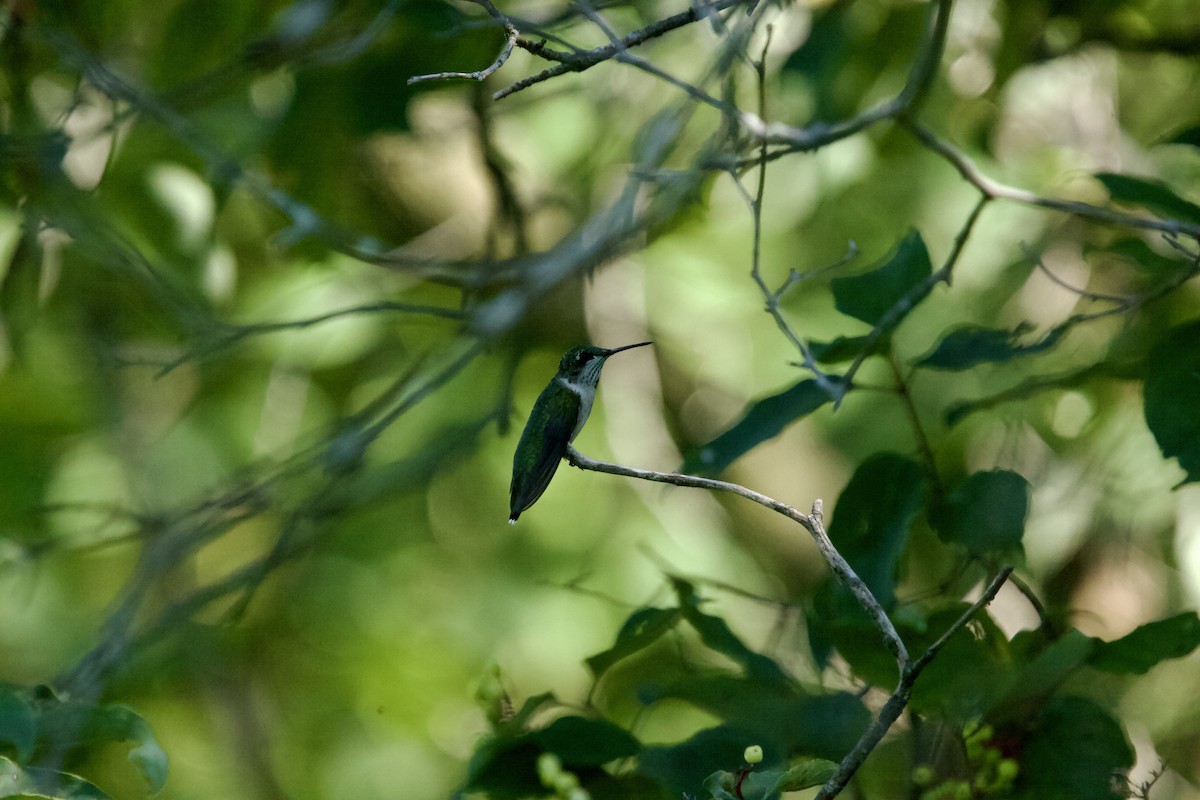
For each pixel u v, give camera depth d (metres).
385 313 12.38
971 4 10.73
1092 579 9.80
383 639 13.60
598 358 8.79
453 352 11.13
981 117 11.20
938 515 5.94
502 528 13.82
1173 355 5.95
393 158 12.30
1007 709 5.50
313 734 13.38
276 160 10.01
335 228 8.69
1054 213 11.51
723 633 6.03
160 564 8.43
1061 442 9.88
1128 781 5.38
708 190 9.24
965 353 6.22
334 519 9.52
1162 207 6.46
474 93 9.90
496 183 10.02
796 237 13.28
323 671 13.65
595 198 10.41
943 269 6.46
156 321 11.35
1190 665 9.95
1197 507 10.01
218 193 10.21
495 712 5.91
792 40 10.30
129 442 12.30
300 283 12.16
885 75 10.38
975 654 5.40
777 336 13.32
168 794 11.68
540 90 11.63
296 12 9.11
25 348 11.20
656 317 13.43
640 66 6.43
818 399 6.08
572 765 5.66
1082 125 11.66
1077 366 9.39
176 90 9.12
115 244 8.84
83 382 12.21
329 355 12.06
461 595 13.73
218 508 8.59
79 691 7.79
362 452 8.57
